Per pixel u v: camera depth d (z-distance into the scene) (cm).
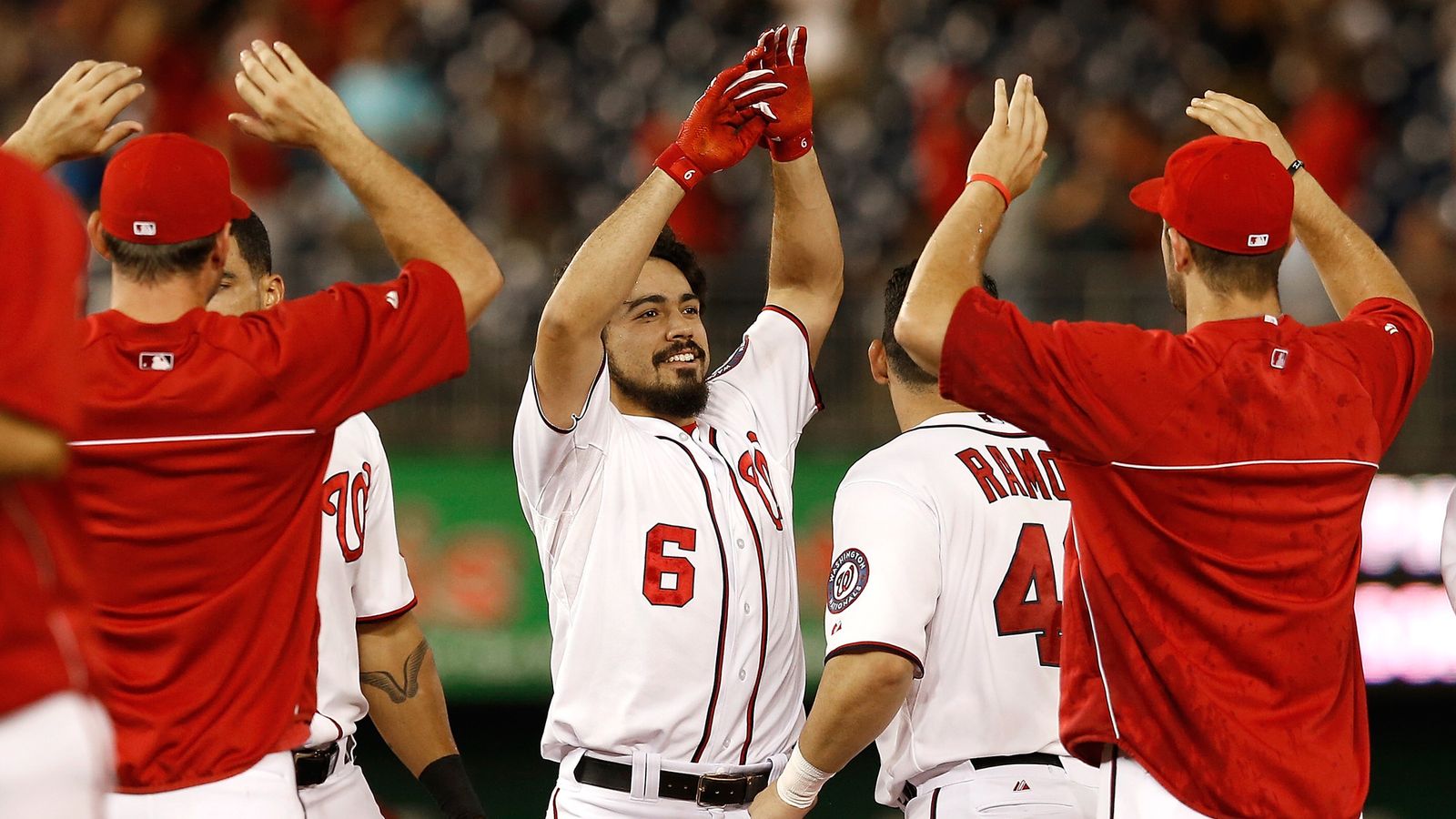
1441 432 2633
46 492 869
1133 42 3466
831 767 1316
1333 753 1142
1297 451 1130
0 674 798
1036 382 1109
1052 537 1361
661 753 1379
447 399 2742
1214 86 3472
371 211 1164
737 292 2788
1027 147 1222
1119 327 1143
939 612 1341
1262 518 1128
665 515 1408
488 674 2631
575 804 1396
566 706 1401
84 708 838
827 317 1598
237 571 1108
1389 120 3434
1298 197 1309
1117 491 1134
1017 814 1308
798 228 1538
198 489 1081
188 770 1098
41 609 820
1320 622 1142
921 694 1354
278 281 1434
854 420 2741
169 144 1120
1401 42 3497
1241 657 1132
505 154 3303
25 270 780
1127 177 3169
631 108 3425
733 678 1397
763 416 1522
